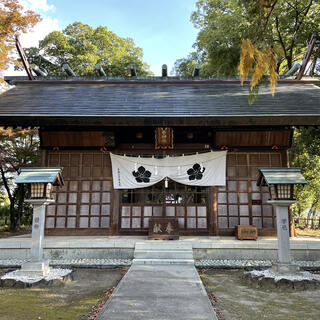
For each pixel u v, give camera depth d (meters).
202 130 10.02
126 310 3.96
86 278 6.27
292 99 9.64
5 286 5.44
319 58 13.27
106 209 9.66
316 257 7.95
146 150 9.98
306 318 3.96
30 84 11.61
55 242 8.14
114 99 9.97
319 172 14.28
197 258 8.04
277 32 14.39
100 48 20.84
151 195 9.90
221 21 8.27
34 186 6.24
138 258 7.62
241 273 6.80
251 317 3.97
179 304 4.22
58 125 8.71
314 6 13.97
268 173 6.45
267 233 9.41
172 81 11.84
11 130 12.55
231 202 9.66
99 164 9.91
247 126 9.50
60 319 3.84
